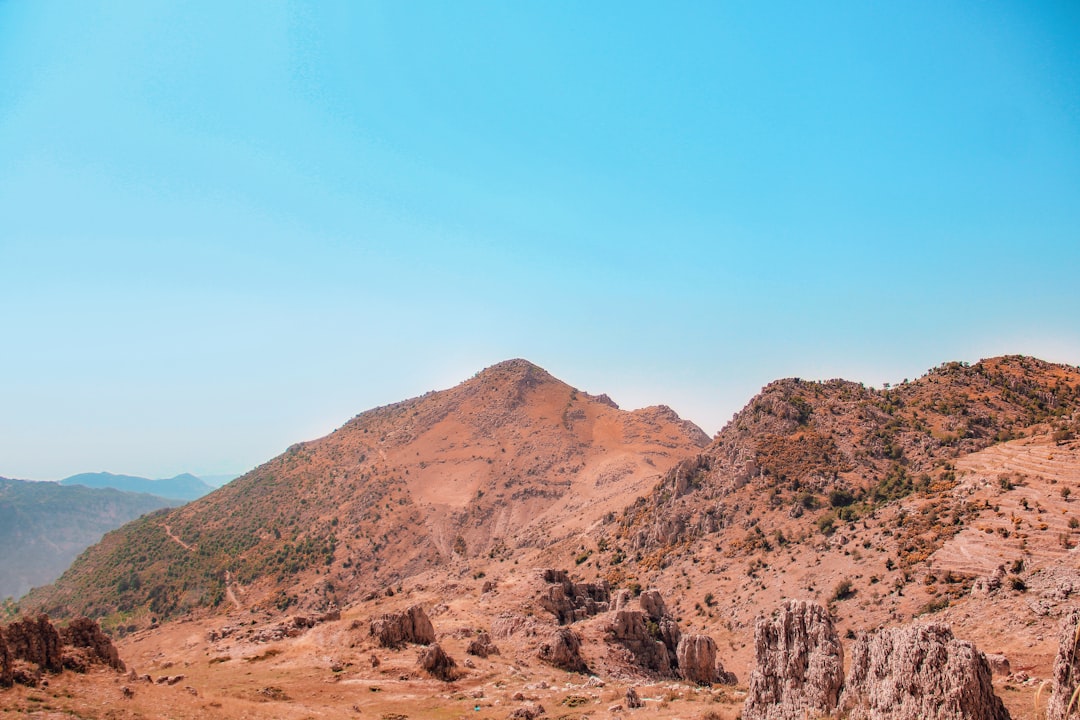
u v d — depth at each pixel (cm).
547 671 6631
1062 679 2656
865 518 13125
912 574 10156
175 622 18850
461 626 8119
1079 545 8619
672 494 18012
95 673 4534
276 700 5425
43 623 4491
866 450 16688
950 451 15588
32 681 4034
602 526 19950
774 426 18588
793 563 12644
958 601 8806
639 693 5578
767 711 3981
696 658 6694
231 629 9906
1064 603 7306
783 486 16000
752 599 12069
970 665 2975
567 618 8762
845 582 10806
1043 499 10656
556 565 18200
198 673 6556
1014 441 14312
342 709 5112
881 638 3441
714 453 18750
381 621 7312
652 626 8038
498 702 5428
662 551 15762
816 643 3906
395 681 6056
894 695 3170
